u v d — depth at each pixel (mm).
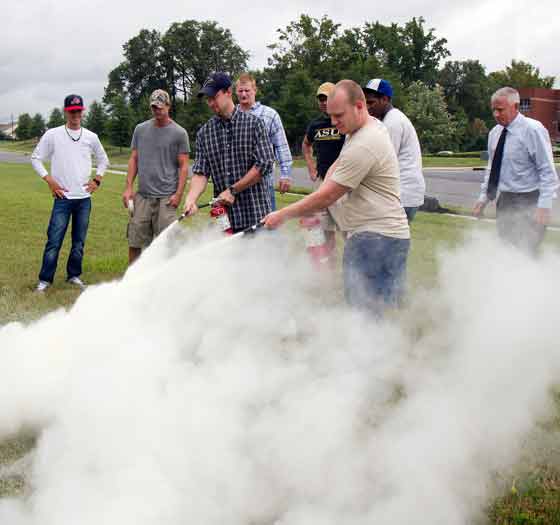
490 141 5117
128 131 58625
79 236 5734
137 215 5633
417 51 75688
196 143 4598
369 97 4520
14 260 6715
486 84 82250
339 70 56438
